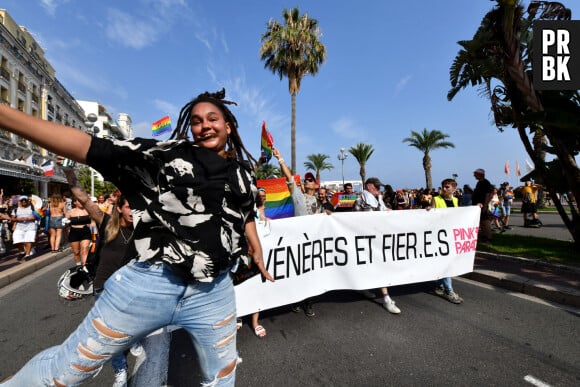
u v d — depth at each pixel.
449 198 5.30
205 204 1.20
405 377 2.47
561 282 4.37
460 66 7.34
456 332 3.21
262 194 3.43
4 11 26.62
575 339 3.02
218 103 1.40
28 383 1.18
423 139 31.09
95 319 1.16
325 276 3.74
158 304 1.17
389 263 4.02
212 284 1.28
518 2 5.57
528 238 7.92
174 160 1.18
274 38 19.53
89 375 1.19
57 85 33.47
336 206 9.56
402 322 3.47
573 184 6.03
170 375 2.56
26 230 7.78
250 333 3.27
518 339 3.04
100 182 34.81
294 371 2.58
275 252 3.41
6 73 24.22
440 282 4.39
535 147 11.01
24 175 19.62
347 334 3.21
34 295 5.11
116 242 2.34
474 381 2.40
